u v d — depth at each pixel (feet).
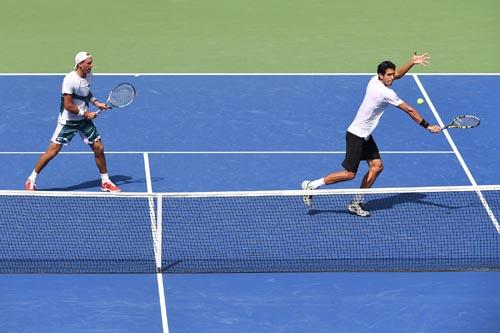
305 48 141.79
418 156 114.01
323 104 125.70
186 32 146.20
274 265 93.56
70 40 143.13
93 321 85.35
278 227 99.66
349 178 101.04
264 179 108.99
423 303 88.53
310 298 89.04
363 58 139.13
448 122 121.70
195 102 125.70
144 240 97.19
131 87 104.06
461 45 143.43
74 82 101.30
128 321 85.46
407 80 132.05
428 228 99.55
